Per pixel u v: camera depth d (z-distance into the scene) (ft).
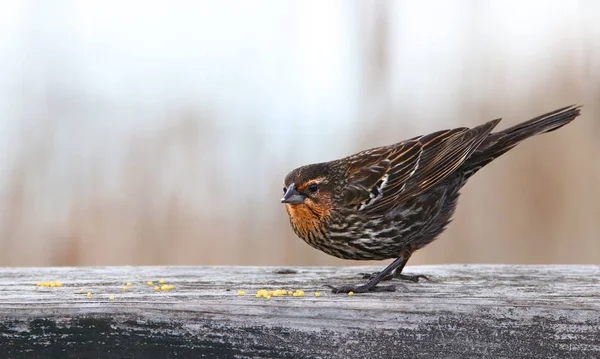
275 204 48.14
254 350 23.68
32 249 45.44
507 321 23.88
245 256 46.88
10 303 23.72
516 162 49.37
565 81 52.19
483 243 47.96
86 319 23.57
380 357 23.81
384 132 50.80
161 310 23.62
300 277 30.99
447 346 23.86
